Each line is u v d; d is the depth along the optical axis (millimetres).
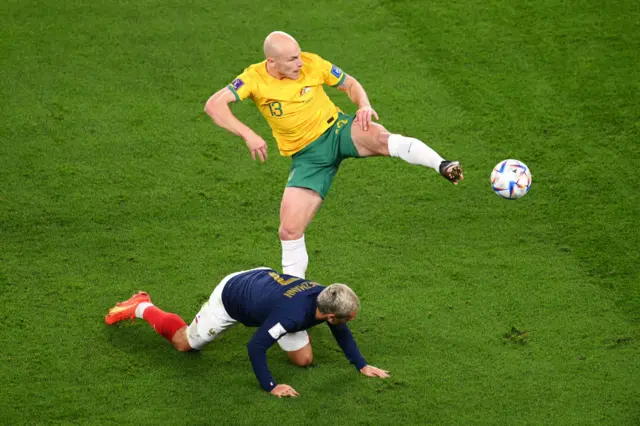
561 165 29875
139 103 32844
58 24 36781
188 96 33281
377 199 28609
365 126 21953
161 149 30688
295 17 37688
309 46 35906
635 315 23562
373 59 35344
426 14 37875
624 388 21078
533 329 23109
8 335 22625
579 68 34531
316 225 27406
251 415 20234
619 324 23250
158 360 22031
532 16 37562
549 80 34000
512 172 22391
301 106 21938
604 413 20344
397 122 32031
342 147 22312
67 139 30875
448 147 30859
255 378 21469
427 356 22203
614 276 25031
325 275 25219
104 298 24172
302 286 20156
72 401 20578
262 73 21891
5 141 30562
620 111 32250
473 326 23219
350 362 21344
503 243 26531
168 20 37375
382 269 25469
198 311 23781
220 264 25672
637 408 20484
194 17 37594
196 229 27125
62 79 33812
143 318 22641
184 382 21281
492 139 31234
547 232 26969
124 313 22844
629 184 28891
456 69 34750
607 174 29375
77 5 38094
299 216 22281
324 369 21797
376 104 32969
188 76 34312
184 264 25641
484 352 22297
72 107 32438
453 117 32344
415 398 20781
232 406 20516
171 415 20219
